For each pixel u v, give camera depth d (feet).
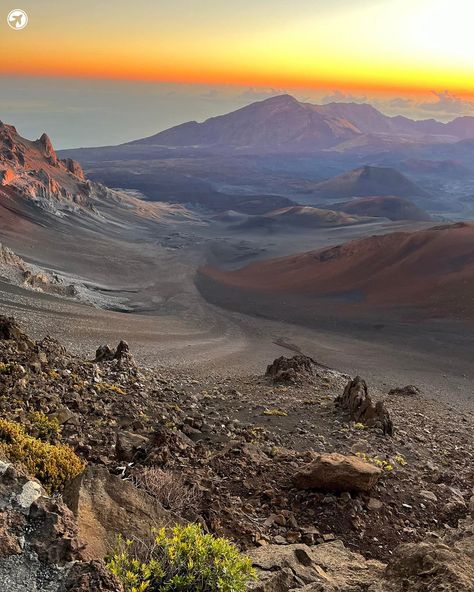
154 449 45.42
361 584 28.91
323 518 42.57
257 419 80.64
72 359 85.97
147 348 264.93
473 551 29.40
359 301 572.10
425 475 59.57
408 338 422.00
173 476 39.73
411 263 648.79
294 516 42.09
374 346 394.93
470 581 24.71
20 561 18.26
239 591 20.56
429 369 314.35
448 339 414.21
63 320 309.42
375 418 81.76
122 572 19.65
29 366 66.08
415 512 47.98
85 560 19.19
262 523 38.86
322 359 325.62
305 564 31.60
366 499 46.47
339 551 36.81
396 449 70.69
